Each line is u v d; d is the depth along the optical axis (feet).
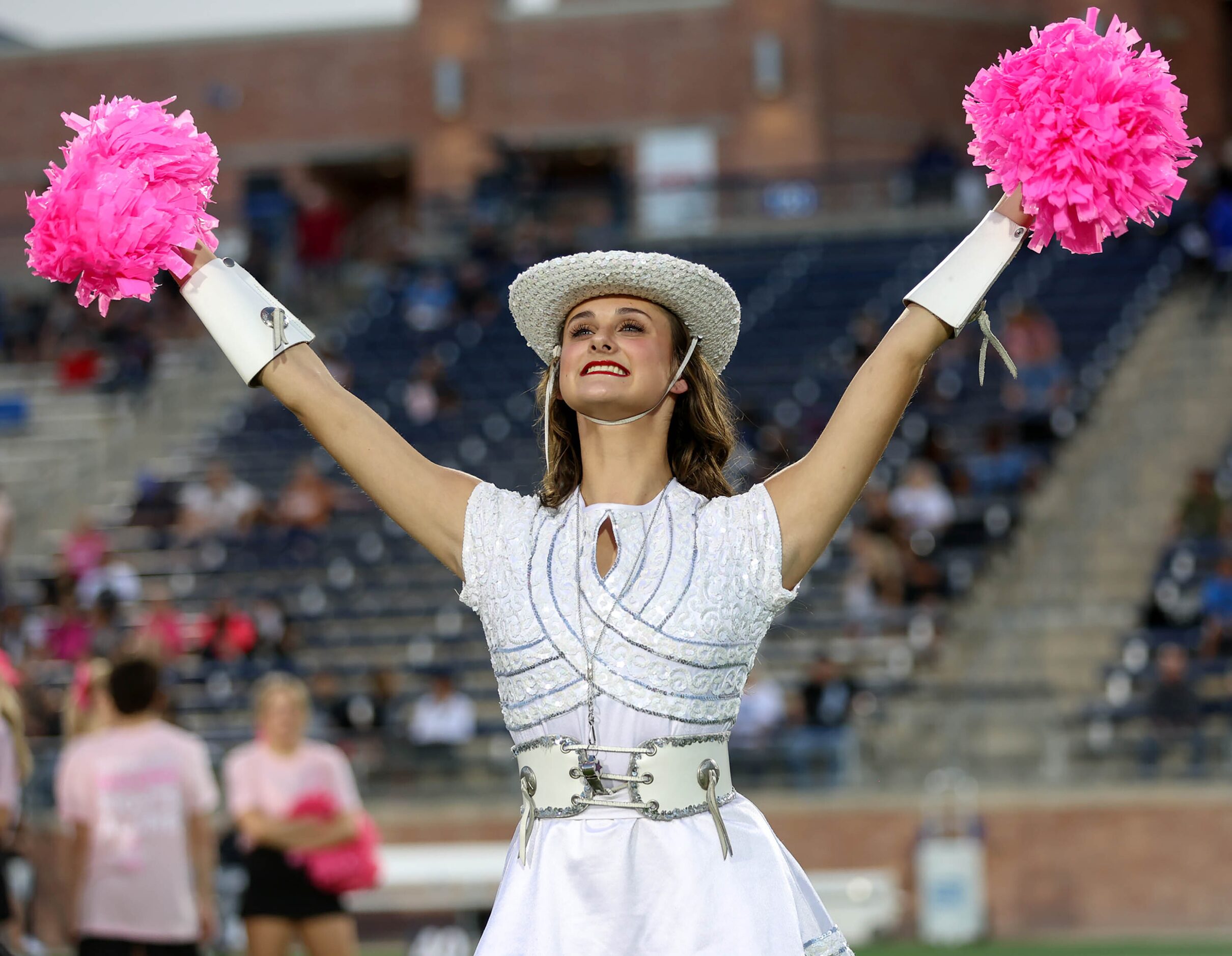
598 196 200.13
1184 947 88.33
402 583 132.36
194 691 117.60
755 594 22.93
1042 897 96.78
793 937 22.27
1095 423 140.46
